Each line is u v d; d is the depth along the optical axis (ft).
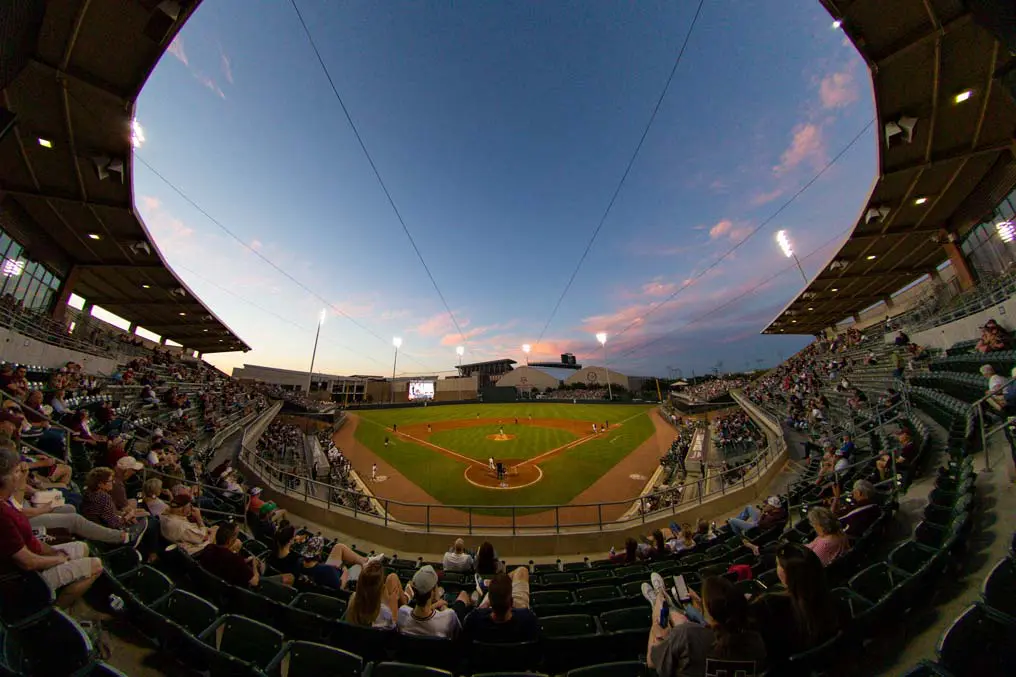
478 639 12.02
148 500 20.47
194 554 17.37
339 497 51.34
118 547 15.52
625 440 120.16
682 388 225.97
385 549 35.83
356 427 150.71
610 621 14.66
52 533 13.35
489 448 109.81
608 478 77.66
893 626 11.72
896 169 54.70
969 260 71.82
